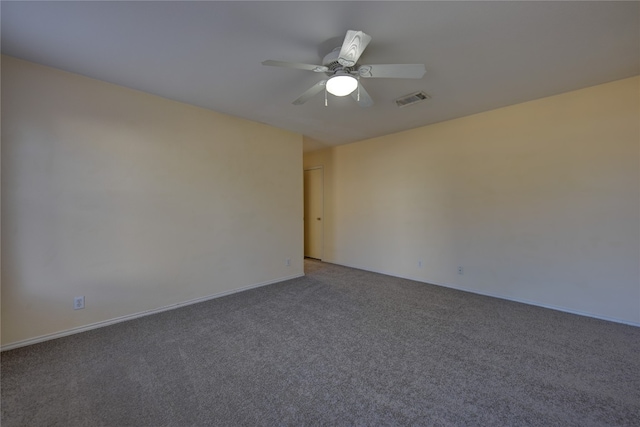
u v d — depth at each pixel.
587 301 2.80
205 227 3.29
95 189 2.54
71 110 2.41
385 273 4.56
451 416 1.48
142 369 1.91
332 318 2.78
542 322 2.65
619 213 2.64
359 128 4.12
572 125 2.86
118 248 2.67
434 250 3.96
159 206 2.93
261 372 1.88
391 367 1.93
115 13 1.68
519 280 3.22
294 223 4.34
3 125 2.12
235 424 1.43
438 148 3.88
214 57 2.18
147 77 2.50
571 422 1.44
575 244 2.86
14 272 2.17
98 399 1.61
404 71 1.96
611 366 1.93
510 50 2.10
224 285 3.47
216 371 1.89
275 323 2.66
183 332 2.46
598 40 1.98
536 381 1.77
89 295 2.51
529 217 3.14
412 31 1.87
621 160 2.62
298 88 2.73
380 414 1.50
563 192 2.92
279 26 1.81
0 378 1.79
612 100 2.65
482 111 3.42
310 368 1.92
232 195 3.55
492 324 2.62
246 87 2.70
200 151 3.24
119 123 2.67
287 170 4.23
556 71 2.43
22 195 2.20
